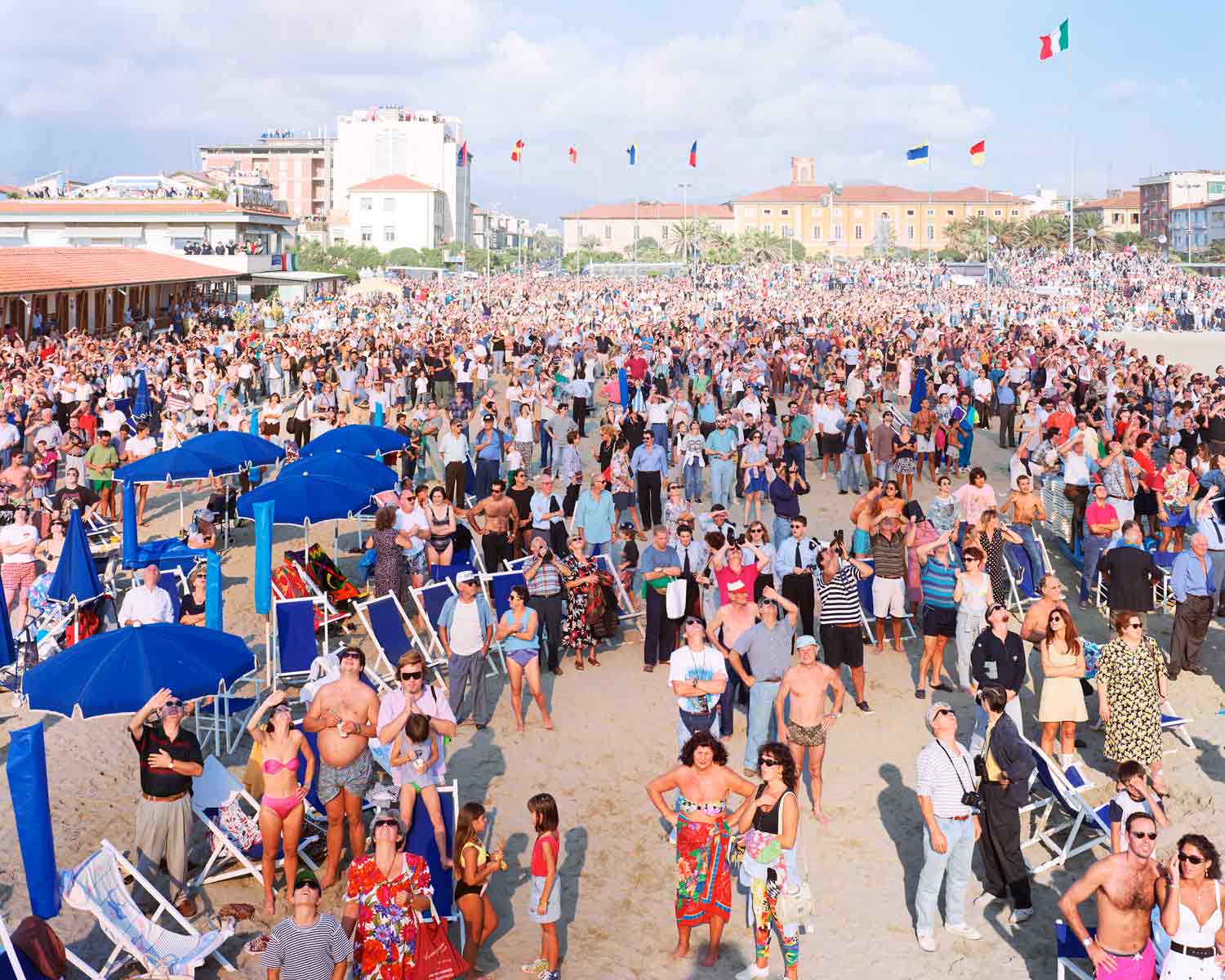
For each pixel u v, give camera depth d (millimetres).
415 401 31984
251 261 69875
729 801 10188
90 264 47531
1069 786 9453
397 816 8750
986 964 8234
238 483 20859
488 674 13906
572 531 18391
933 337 42531
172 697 8719
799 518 13273
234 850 8922
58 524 15531
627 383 29500
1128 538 13570
